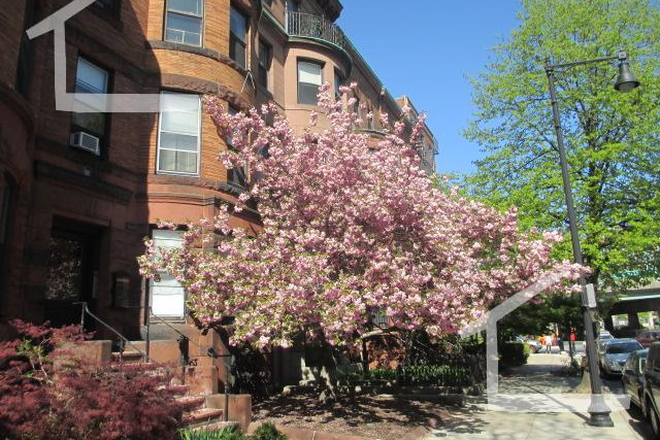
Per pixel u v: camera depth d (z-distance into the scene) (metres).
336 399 12.03
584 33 16.80
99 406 5.12
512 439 9.12
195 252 9.95
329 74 19.62
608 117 16.16
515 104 17.70
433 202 10.70
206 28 13.38
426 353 16.83
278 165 11.27
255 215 13.60
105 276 10.63
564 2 17.12
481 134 18.23
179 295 11.64
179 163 12.34
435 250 10.26
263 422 8.98
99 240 10.87
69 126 10.26
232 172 13.28
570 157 15.62
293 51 18.92
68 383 5.05
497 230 11.99
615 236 14.98
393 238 10.32
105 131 11.22
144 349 9.84
